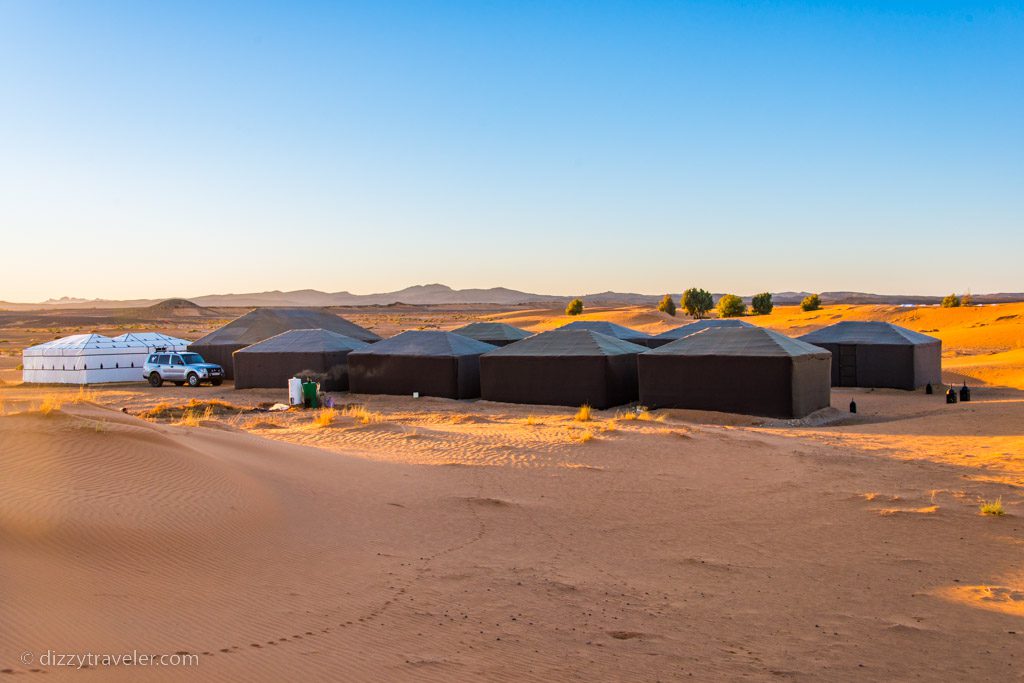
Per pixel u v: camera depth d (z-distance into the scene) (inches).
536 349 1353.3
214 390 1572.3
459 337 1533.0
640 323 4151.1
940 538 468.8
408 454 745.0
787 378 1112.8
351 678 247.9
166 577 334.0
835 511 537.0
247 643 271.7
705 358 1174.3
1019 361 1839.3
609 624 326.0
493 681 254.7
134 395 1455.5
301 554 393.7
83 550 344.8
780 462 719.1
